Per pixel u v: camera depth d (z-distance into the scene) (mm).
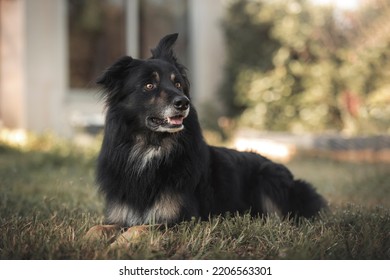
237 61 14750
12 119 12547
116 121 4867
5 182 7062
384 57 13398
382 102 12945
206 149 5039
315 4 14172
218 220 4500
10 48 12477
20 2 12078
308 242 4117
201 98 14680
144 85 4812
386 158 11484
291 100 14227
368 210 5430
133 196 4738
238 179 5336
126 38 13836
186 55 14797
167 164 4707
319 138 12242
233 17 14898
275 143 12242
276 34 14023
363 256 3947
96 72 13477
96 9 13391
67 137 12641
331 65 13711
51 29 12586
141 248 3947
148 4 14094
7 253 3898
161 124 4660
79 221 4859
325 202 5785
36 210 5441
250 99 14336
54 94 12617
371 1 13742
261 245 4227
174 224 4648
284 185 5609
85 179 7785
